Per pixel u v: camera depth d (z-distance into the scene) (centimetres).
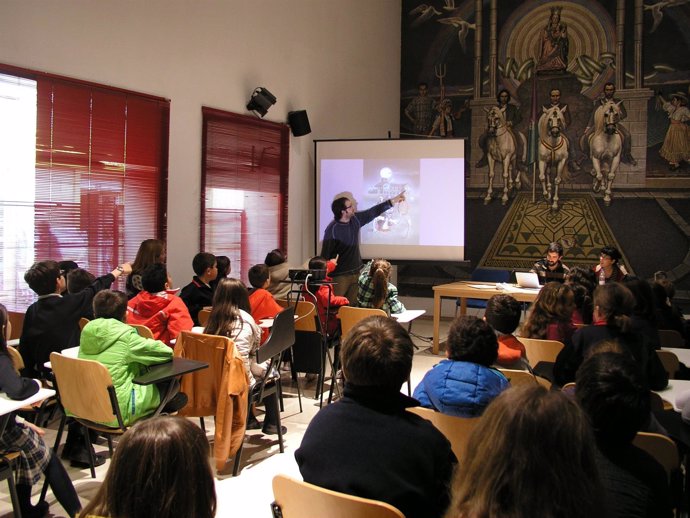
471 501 101
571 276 472
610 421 142
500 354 288
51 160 447
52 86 443
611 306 290
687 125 781
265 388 359
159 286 378
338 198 736
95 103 476
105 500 104
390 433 159
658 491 139
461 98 888
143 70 516
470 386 223
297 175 720
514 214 862
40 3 431
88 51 469
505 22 862
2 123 416
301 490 154
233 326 337
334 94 775
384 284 489
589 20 820
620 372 145
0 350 235
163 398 293
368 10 837
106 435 310
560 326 354
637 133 803
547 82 843
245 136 634
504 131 864
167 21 537
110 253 496
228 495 302
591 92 823
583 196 829
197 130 574
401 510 154
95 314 296
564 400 102
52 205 450
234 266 630
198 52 571
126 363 283
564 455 97
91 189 478
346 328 462
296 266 723
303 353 460
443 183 721
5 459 235
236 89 619
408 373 169
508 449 99
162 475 100
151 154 527
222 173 608
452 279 892
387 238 731
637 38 800
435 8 899
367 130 845
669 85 788
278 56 675
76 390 280
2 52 409
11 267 426
